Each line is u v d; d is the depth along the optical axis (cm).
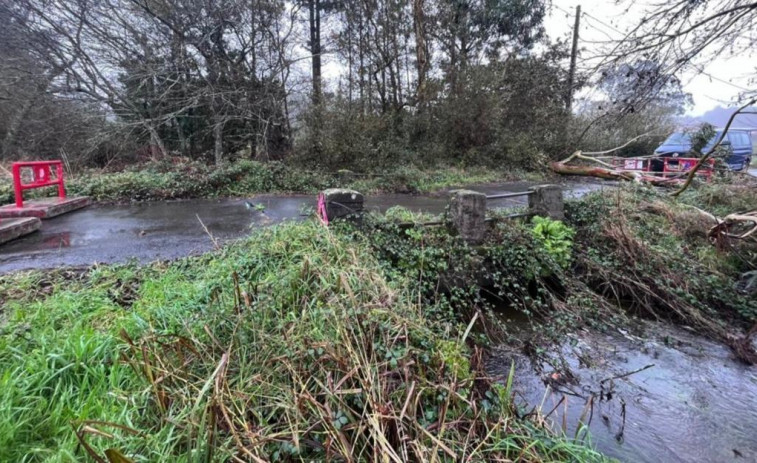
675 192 657
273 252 352
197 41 1092
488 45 1515
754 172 1230
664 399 308
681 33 457
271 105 1182
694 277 462
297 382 203
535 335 389
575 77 555
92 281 335
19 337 227
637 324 424
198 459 158
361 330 231
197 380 208
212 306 255
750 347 379
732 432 276
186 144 1205
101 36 1041
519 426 214
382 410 184
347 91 1307
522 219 529
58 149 1105
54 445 171
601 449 252
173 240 504
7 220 539
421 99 1362
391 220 457
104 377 206
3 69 1012
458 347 252
